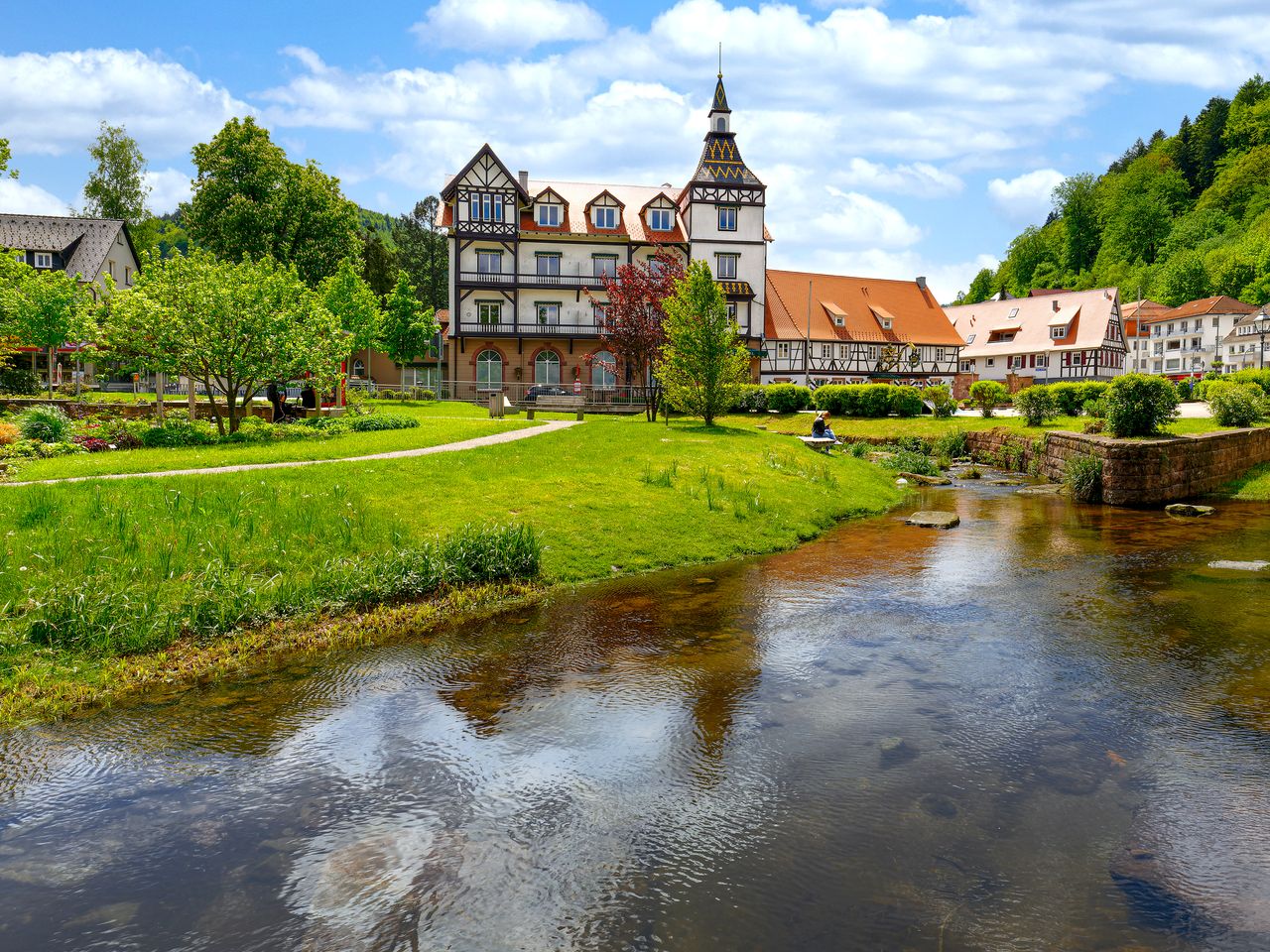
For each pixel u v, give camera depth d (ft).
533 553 33.22
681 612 28.73
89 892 12.21
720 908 11.68
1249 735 17.56
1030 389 96.17
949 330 208.03
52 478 40.47
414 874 12.64
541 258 161.17
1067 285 406.82
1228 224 374.02
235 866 12.89
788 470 60.13
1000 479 76.33
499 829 13.98
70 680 21.44
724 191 168.35
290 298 68.49
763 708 19.40
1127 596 30.12
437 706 19.81
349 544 33.06
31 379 112.78
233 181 150.41
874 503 57.98
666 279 96.37
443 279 304.91
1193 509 51.83
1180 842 13.38
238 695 20.76
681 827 13.98
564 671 22.29
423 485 42.32
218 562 29.09
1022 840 13.46
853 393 116.88
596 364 163.84
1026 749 16.99
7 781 15.97
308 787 15.58
